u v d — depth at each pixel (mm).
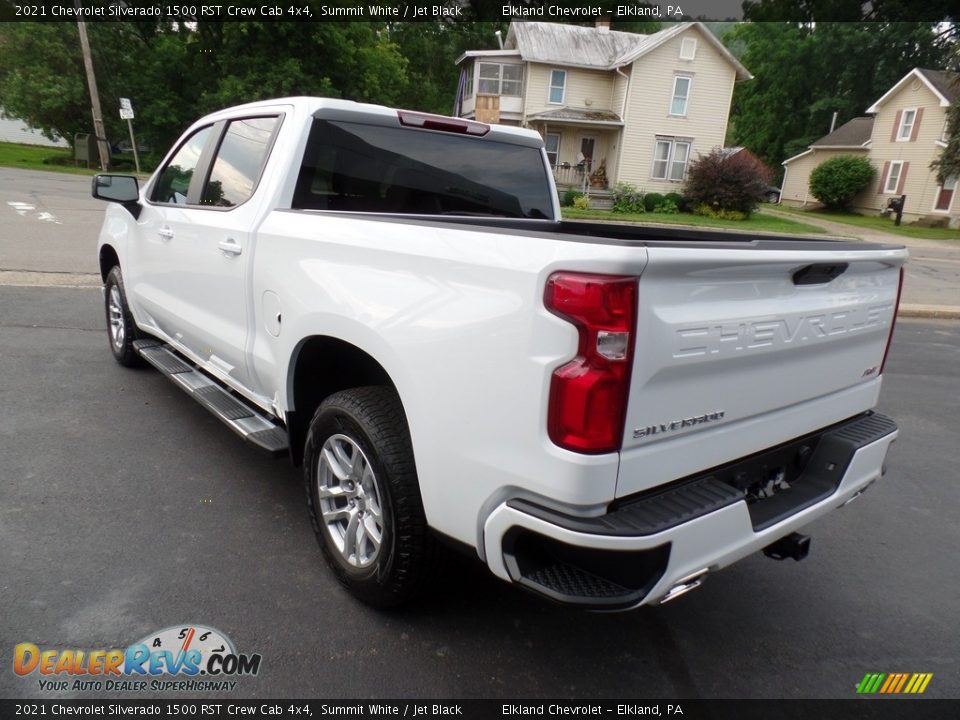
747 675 2551
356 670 2418
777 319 2215
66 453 3910
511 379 1938
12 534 3068
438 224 2256
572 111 30344
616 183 30125
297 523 3352
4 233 11203
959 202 31219
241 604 2715
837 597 3113
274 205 3139
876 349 2861
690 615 2906
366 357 2795
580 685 2432
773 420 2396
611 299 1771
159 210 4234
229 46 29688
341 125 3299
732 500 2076
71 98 30328
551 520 1891
